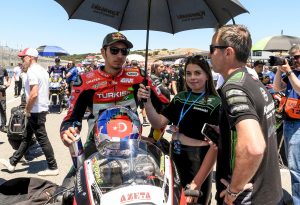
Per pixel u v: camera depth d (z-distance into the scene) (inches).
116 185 87.5
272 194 86.2
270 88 258.2
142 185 85.0
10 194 137.9
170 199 84.5
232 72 86.9
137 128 101.9
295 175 164.4
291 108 168.1
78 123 132.5
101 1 145.4
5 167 243.0
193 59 132.0
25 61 225.5
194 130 132.3
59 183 212.5
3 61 1277.1
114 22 151.4
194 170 132.3
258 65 282.5
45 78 225.9
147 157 95.6
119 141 96.3
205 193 132.3
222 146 89.5
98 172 90.7
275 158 88.6
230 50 86.6
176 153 134.6
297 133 166.4
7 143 311.9
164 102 144.7
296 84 162.6
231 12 130.0
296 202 160.7
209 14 140.4
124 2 147.3
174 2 145.8
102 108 134.4
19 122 235.3
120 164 92.0
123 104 136.3
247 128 77.6
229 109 81.6
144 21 153.5
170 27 153.2
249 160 77.2
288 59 176.1
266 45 321.4
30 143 241.0
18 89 709.9
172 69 597.0
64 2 142.6
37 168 242.2
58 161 260.2
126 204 79.6
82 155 106.9
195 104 133.0
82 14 146.6
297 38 331.6
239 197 85.9
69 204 96.8
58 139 335.9
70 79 555.2
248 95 81.5
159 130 138.7
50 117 482.6
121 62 131.6
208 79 133.3
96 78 133.9
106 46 130.9
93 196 84.7
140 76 138.6
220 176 91.3
